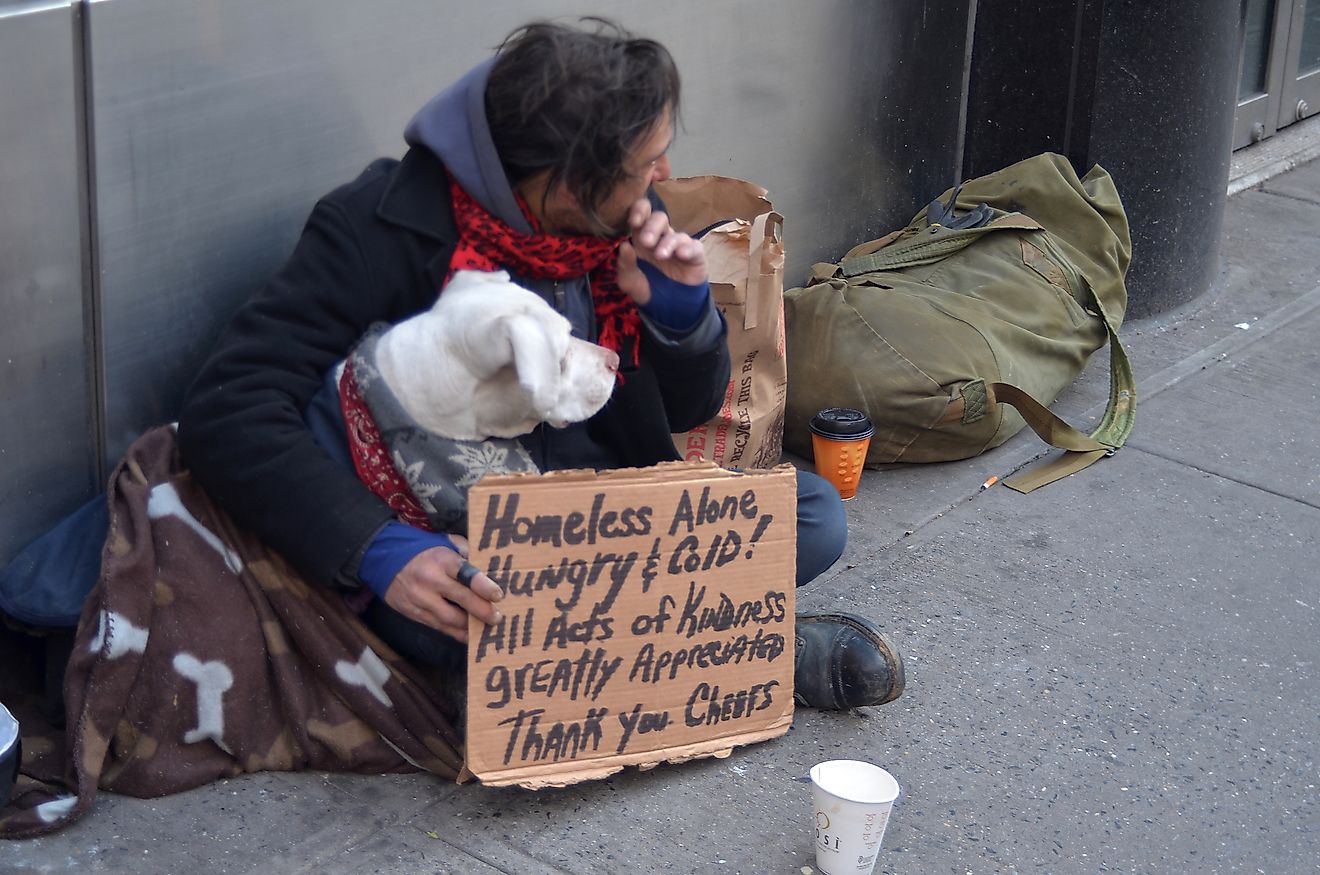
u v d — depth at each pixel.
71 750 2.13
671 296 2.22
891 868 2.13
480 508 2.05
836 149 3.90
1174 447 3.59
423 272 2.16
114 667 2.11
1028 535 3.16
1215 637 2.81
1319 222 5.23
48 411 2.38
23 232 2.25
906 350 3.31
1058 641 2.76
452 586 2.05
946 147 4.30
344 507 2.08
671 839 2.17
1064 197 3.84
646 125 1.97
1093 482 3.40
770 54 3.58
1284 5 5.79
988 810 2.28
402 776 2.28
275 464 2.07
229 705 2.19
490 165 2.05
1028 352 3.52
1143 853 2.21
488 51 2.85
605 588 2.16
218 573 2.18
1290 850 2.24
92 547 2.29
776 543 2.29
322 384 2.20
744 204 3.07
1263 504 3.33
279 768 2.26
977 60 4.28
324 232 2.14
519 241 2.13
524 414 2.09
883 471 3.44
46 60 2.19
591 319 2.29
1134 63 4.04
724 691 2.30
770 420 3.06
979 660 2.69
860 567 3.00
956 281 3.62
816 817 2.05
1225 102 4.23
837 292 3.43
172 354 2.51
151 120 2.34
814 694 2.45
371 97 2.66
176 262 2.46
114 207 2.34
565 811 2.22
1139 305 4.32
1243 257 4.86
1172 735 2.50
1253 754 2.46
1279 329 4.32
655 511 2.17
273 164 2.54
